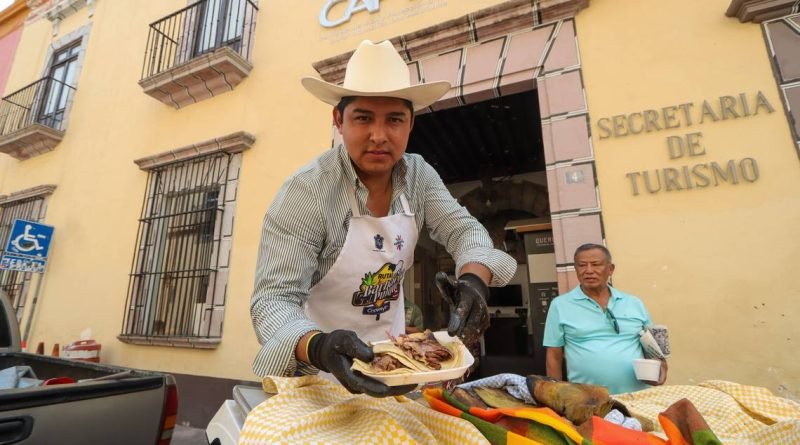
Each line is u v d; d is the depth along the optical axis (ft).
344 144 4.23
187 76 16.29
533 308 12.75
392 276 4.81
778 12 8.65
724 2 9.36
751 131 8.36
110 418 5.87
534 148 18.29
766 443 3.32
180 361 13.96
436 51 12.32
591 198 9.35
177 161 16.29
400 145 4.12
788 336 7.33
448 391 3.75
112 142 19.25
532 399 3.72
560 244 9.46
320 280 4.43
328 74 13.75
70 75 22.80
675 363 8.00
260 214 13.99
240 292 13.48
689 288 8.18
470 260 4.19
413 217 4.91
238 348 12.97
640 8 10.17
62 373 8.47
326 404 3.11
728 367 7.63
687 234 8.41
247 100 15.89
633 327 7.35
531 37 11.15
